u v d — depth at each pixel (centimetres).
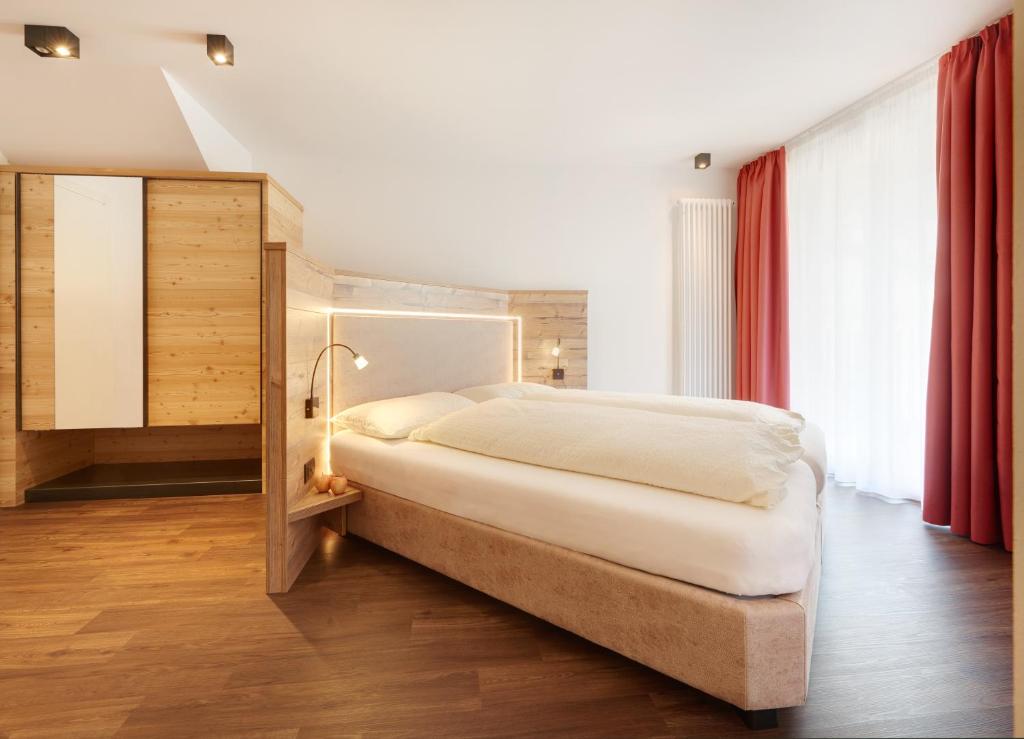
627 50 255
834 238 341
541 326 402
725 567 123
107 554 227
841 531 253
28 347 304
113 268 311
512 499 170
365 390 288
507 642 159
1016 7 71
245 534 253
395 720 124
